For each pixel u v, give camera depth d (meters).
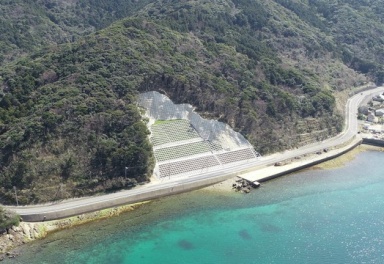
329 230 118.75
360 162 164.12
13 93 143.12
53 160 127.94
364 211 128.62
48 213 116.50
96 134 137.00
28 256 104.62
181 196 134.50
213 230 117.75
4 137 129.38
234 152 156.88
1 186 122.56
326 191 140.50
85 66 155.12
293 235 116.19
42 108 137.50
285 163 156.50
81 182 127.75
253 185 141.12
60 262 102.69
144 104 155.75
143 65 160.38
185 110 161.62
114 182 131.50
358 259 106.50
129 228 117.44
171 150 148.75
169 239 113.31
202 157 150.62
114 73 154.88
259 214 126.06
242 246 111.38
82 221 118.88
